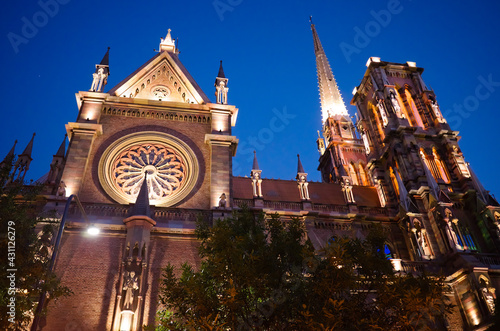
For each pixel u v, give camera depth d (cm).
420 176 4112
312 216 3853
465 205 4069
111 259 3002
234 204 3800
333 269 1905
